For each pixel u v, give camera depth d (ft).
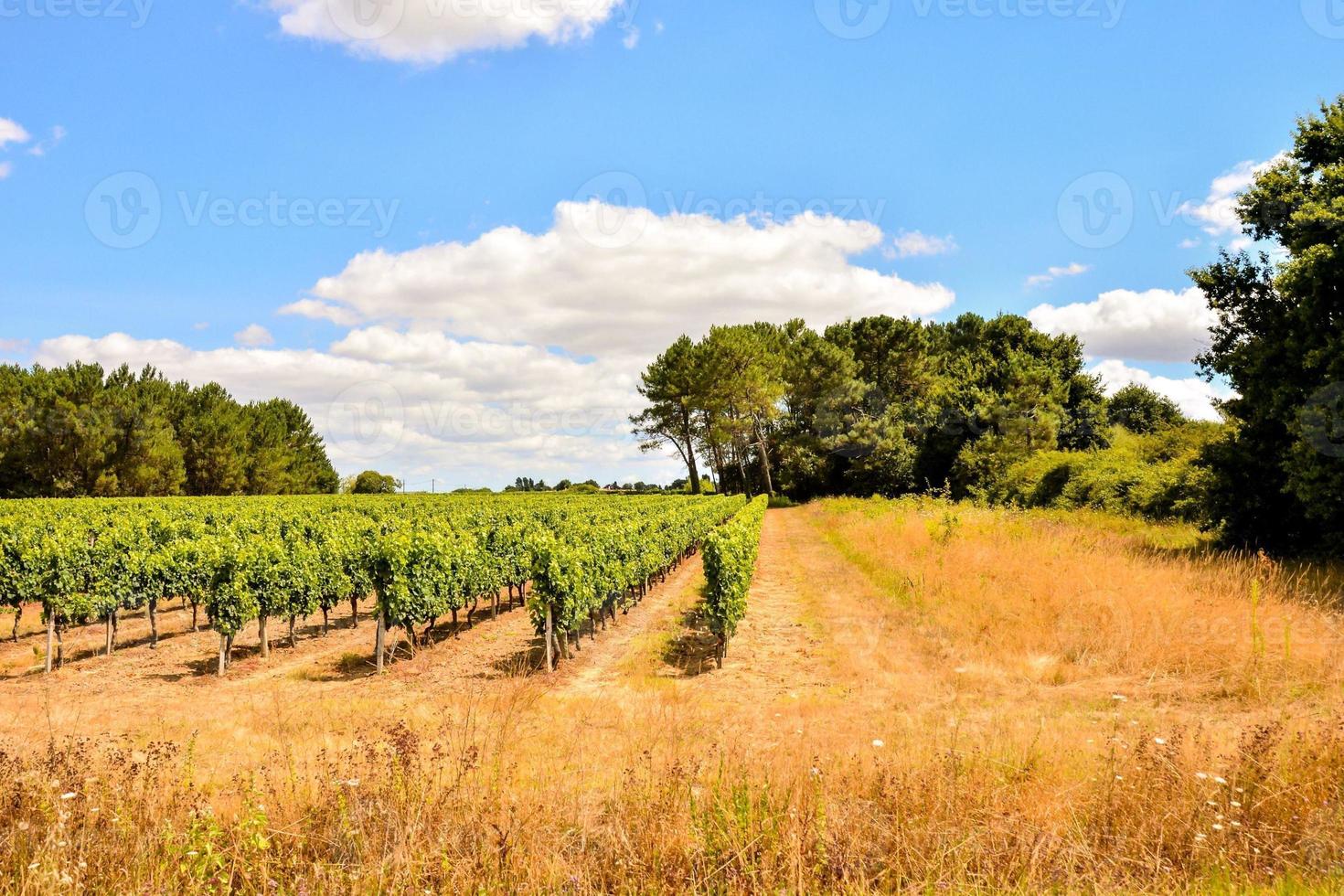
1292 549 58.75
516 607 69.21
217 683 43.16
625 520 78.02
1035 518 85.35
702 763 21.70
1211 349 63.67
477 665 46.60
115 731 31.27
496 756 21.33
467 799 17.70
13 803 16.75
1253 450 59.47
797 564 81.76
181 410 211.00
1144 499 85.81
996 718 28.19
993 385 153.07
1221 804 17.30
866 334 206.90
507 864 14.90
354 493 288.71
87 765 19.47
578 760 23.17
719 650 44.37
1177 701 30.25
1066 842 15.93
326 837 16.17
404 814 16.78
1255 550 58.90
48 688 42.19
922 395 196.03
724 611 43.09
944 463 160.04
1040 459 122.31
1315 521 56.65
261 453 222.07
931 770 18.92
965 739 24.76
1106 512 91.25
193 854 14.02
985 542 64.69
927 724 27.66
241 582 45.44
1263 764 18.49
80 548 50.06
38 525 71.72
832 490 198.59
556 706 34.06
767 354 213.46
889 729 26.91
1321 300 52.24
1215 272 62.23
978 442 141.59
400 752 19.69
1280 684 30.63
